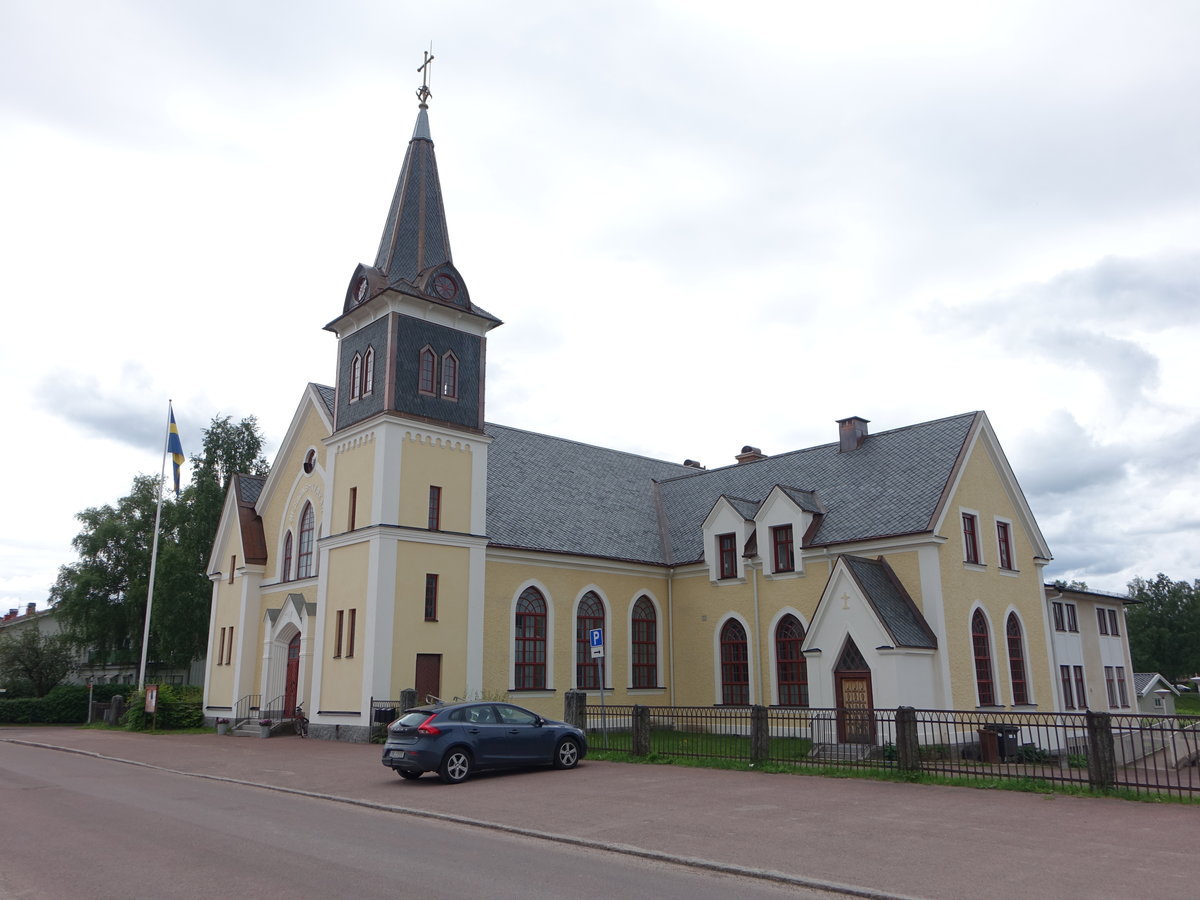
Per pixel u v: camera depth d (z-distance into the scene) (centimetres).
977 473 3103
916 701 2608
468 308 3253
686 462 4675
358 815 1402
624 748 2256
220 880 944
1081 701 3812
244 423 5597
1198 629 9525
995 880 938
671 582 3703
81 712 4803
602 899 869
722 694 3403
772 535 3278
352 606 2938
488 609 3134
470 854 1082
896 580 2853
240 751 2570
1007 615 3078
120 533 5972
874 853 1072
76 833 1238
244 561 3691
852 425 3453
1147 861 1012
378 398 3052
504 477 3591
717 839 1164
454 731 1775
